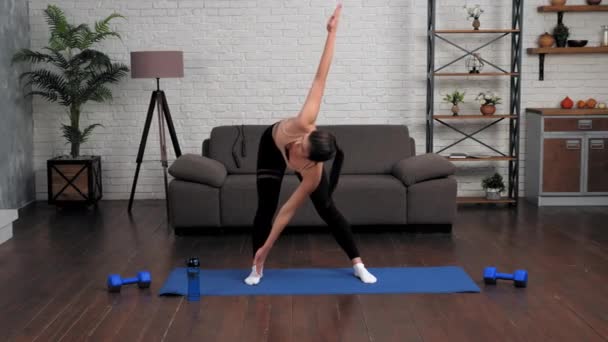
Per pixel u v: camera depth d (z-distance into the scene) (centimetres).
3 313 371
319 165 385
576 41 673
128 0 683
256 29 686
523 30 689
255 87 694
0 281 429
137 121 701
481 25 687
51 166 652
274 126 401
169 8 684
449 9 686
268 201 418
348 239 423
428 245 514
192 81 693
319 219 545
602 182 655
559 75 696
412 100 696
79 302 387
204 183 547
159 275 441
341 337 332
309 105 374
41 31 692
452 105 698
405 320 354
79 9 684
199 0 684
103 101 679
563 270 442
